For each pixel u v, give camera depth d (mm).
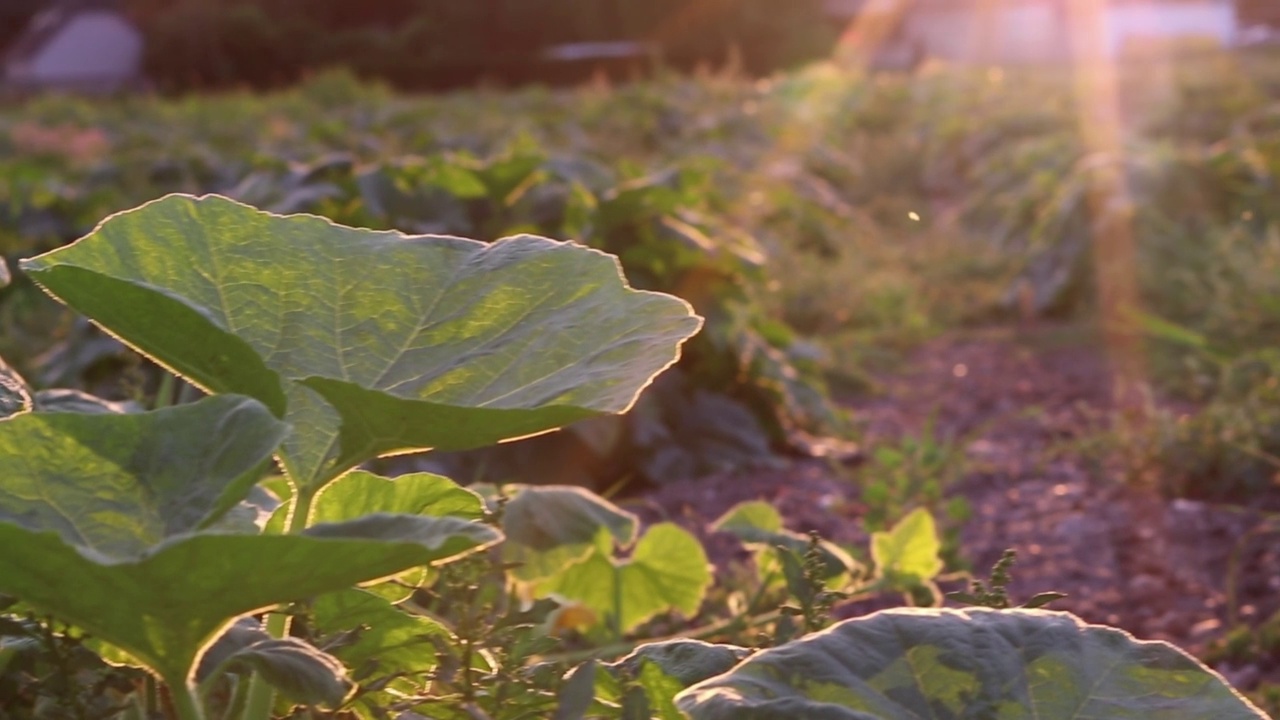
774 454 5406
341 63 39875
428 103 23016
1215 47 25453
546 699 1480
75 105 23547
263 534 1009
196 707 1157
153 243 1415
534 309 1402
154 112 22016
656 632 2988
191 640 1107
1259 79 17219
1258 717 1260
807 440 5613
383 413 1237
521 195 5426
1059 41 42438
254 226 1439
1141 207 8320
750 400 5473
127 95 30906
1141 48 25766
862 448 5547
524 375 1334
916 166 14727
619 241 5391
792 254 9023
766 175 11734
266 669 1176
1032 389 6520
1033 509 4496
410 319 1412
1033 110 15773
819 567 1780
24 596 1079
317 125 12617
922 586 2592
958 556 3607
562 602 2244
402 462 4215
